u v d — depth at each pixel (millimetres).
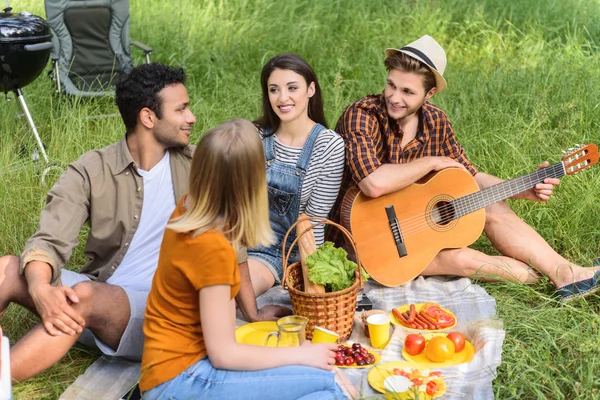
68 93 6125
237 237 2664
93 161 3342
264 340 3219
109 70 6578
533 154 5234
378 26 7855
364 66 6879
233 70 7020
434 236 4066
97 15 6418
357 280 3471
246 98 6270
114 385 3189
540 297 3824
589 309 3793
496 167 5098
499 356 3297
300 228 3742
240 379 2639
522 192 4121
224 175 2588
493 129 5520
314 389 2688
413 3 8359
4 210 4410
